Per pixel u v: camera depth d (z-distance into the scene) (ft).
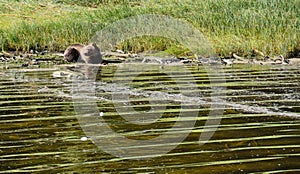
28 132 54.03
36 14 170.91
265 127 55.26
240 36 141.69
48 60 124.06
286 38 137.39
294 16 153.17
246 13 155.43
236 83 86.69
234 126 55.93
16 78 93.86
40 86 83.56
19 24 151.53
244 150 47.39
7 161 44.88
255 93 76.07
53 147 48.67
